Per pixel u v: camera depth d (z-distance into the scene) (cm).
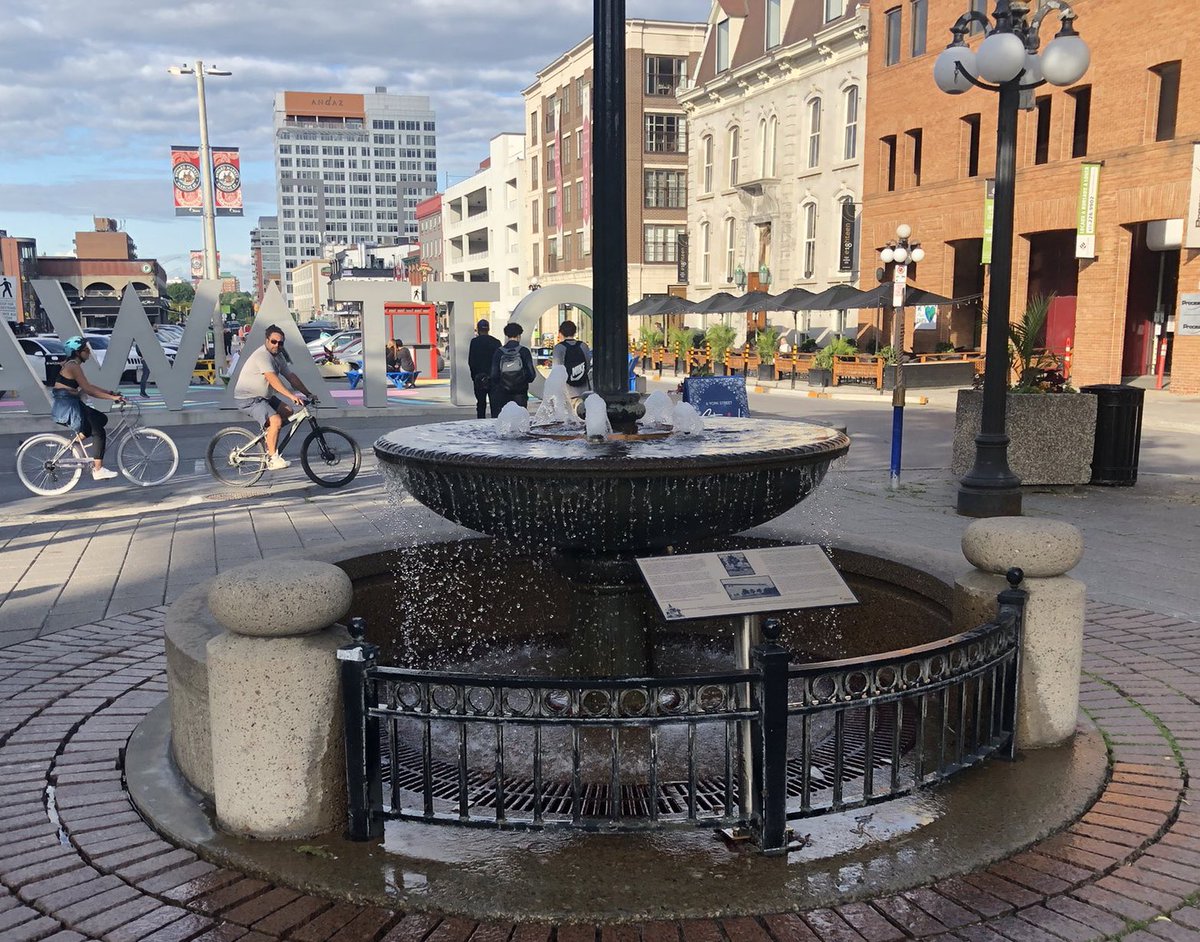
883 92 3234
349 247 15112
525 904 284
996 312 902
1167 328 2511
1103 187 2477
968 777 362
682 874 299
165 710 439
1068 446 1079
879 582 526
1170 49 2284
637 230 5581
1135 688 469
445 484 392
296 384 1147
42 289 1844
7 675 506
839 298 2953
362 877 299
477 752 409
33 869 312
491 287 2164
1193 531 855
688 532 396
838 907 286
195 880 305
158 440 1171
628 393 448
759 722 310
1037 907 288
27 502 1054
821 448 396
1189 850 319
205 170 3091
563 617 590
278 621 317
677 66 5550
